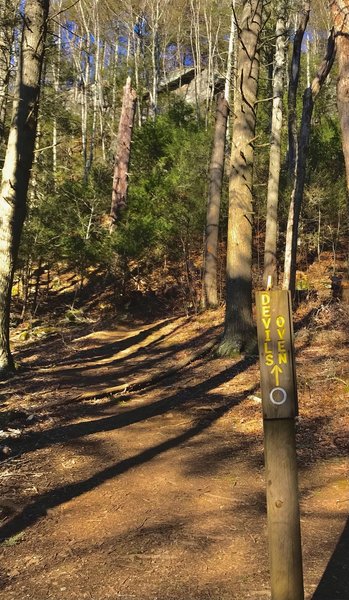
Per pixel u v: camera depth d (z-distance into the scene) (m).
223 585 3.40
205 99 36.66
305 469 5.43
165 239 19.30
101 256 19.42
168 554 3.86
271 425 2.62
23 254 18.28
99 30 37.91
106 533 4.28
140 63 37.72
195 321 16.17
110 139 36.53
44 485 5.36
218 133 17.16
